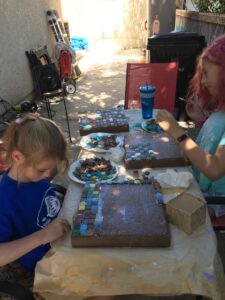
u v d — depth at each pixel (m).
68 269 1.12
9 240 1.24
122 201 1.27
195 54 3.65
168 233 1.10
